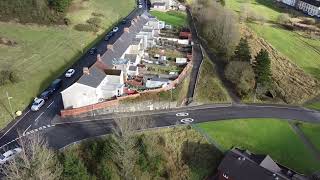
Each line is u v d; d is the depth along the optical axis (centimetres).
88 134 9625
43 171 7262
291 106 12925
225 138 10588
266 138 10925
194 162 9950
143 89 11650
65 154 8419
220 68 14462
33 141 7931
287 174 9475
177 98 11650
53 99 11125
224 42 15312
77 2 18575
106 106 10612
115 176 8756
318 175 9838
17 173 7231
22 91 11269
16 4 16150
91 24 16762
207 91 12744
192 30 17812
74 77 12325
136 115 10825
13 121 10025
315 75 15625
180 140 10294
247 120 11606
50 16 16400
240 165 9256
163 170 9575
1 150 8856
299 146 10800
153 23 16512
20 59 13000
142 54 14388
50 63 13062
